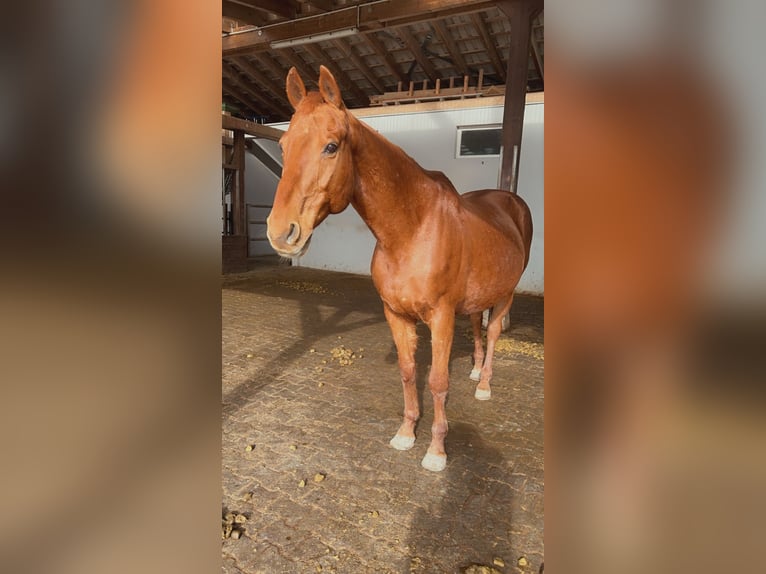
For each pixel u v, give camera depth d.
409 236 1.84
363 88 9.19
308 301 6.09
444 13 4.60
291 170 1.48
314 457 2.16
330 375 3.28
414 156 8.16
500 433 2.41
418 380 3.19
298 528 1.67
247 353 3.77
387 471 2.04
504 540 1.61
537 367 3.50
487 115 7.38
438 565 1.49
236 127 8.00
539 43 6.61
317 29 4.97
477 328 3.18
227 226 9.48
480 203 2.62
